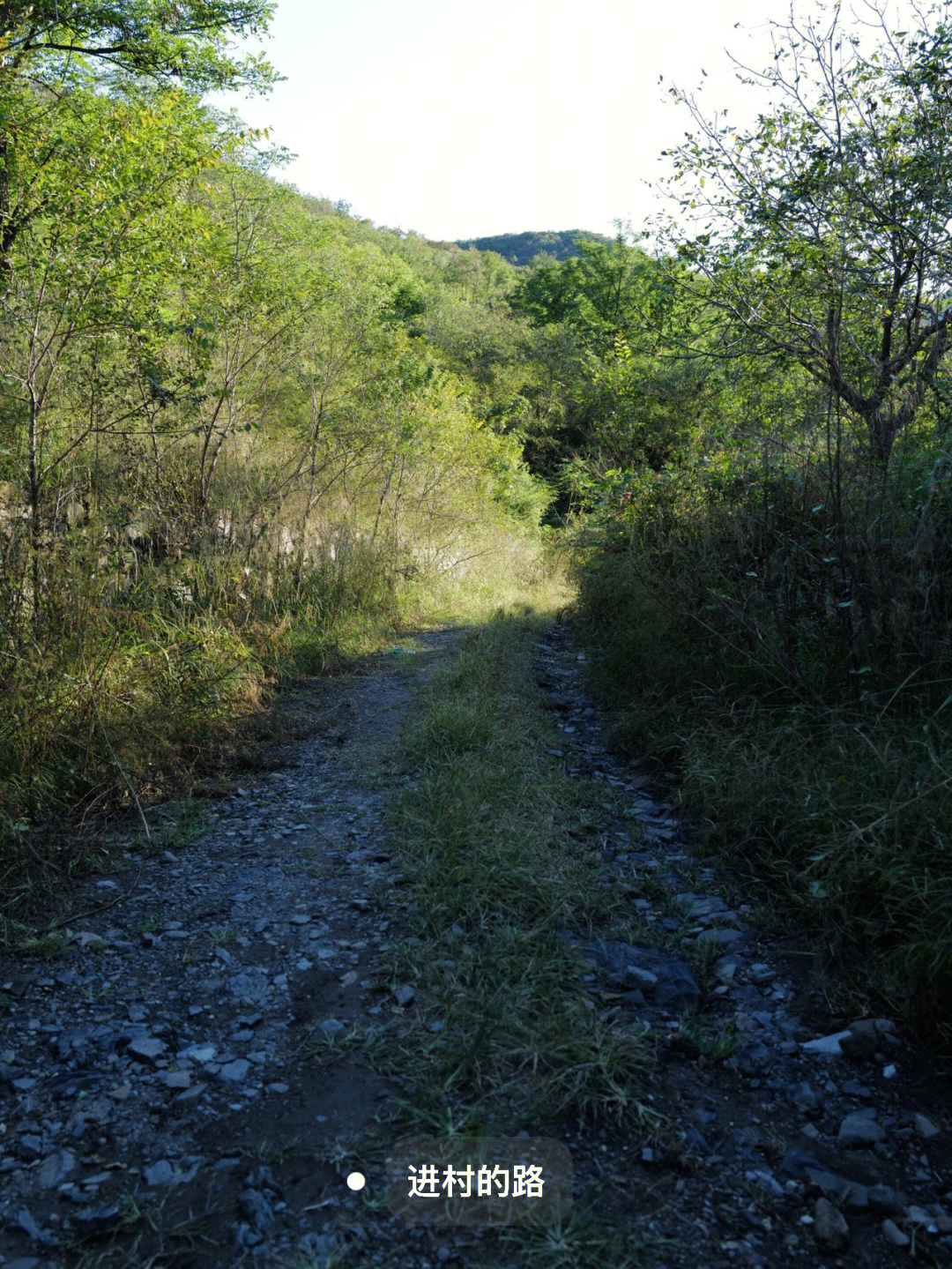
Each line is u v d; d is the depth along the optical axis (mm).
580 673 7422
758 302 6836
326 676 7309
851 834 3357
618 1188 2225
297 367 10500
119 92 9273
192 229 7316
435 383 12719
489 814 4223
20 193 6391
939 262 5938
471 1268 1995
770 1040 2836
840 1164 2350
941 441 4836
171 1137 2350
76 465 7039
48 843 3973
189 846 4211
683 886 3822
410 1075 2580
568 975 3059
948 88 5742
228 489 9125
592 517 9367
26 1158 2268
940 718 3840
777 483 5688
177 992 3010
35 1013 2871
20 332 6430
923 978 2855
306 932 3410
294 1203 2148
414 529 12203
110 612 5934
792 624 4977
